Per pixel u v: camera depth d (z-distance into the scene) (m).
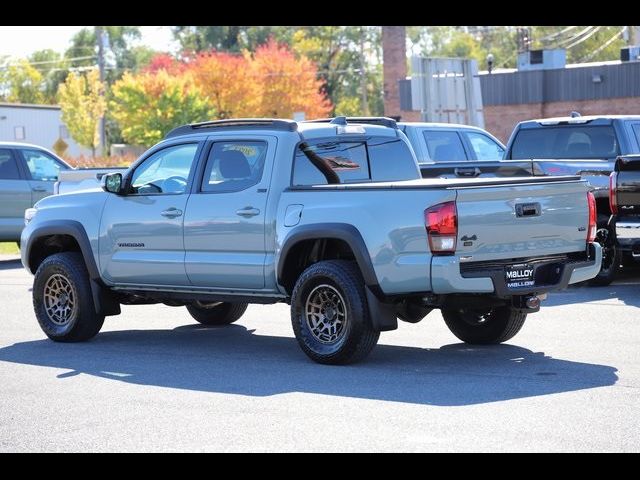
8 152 24.12
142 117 86.56
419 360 10.95
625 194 15.58
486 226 10.17
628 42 65.44
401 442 7.77
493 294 10.26
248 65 93.62
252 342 12.55
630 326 12.79
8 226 23.91
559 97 50.25
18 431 8.48
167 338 13.01
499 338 11.64
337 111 127.38
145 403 9.35
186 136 12.09
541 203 10.55
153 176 12.27
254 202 11.27
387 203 10.29
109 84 140.25
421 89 34.81
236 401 9.31
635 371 10.12
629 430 7.93
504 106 52.06
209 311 13.91
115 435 8.27
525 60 52.41
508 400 8.99
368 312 10.45
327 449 7.66
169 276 12.02
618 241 15.74
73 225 12.73
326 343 10.79
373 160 11.94
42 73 147.12
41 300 12.96
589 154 18.11
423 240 10.06
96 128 94.75
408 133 19.36
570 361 10.70
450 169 16.69
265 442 7.91
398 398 9.20
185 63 101.25
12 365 11.34
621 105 48.53
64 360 11.59
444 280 9.99
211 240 11.62
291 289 11.27
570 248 10.88
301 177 11.31
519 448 7.54
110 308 12.78
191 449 7.79
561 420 8.27
